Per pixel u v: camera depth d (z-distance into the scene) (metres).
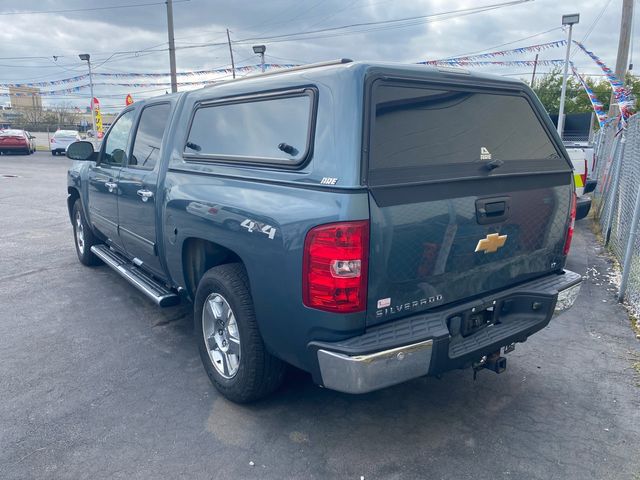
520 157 3.33
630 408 3.50
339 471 2.85
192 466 2.88
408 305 2.77
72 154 5.46
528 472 2.86
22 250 7.56
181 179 3.79
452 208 2.83
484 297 3.16
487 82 3.18
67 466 2.87
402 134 2.72
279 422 3.29
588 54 9.59
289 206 2.73
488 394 3.66
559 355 4.28
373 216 2.52
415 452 3.02
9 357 4.16
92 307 5.27
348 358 2.54
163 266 4.28
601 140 12.82
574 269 6.77
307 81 2.87
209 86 3.94
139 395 3.61
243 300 3.16
